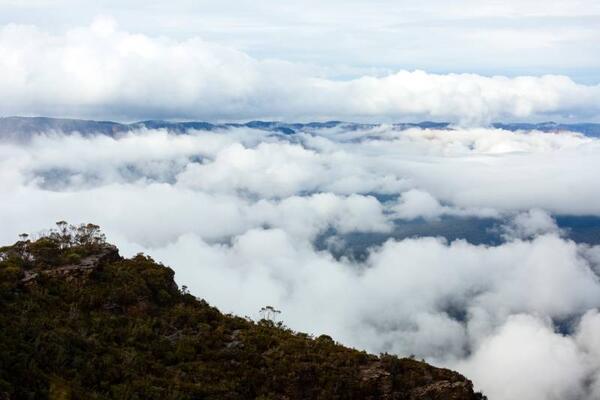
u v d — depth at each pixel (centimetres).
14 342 3325
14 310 3806
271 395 3759
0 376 2933
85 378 3359
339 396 3853
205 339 4325
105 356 3644
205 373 3844
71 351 3556
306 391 3875
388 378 4059
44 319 3803
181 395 3438
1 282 4159
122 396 3278
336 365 4172
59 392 3000
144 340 4112
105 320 4162
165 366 3862
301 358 4197
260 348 4350
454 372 4356
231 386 3734
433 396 4022
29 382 3022
